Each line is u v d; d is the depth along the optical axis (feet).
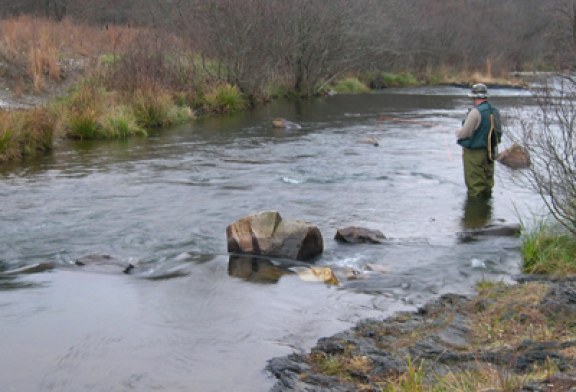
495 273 19.80
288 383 12.83
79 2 103.91
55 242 22.71
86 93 51.60
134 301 17.30
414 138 47.83
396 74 109.19
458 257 21.25
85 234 23.62
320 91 88.12
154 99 54.75
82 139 46.44
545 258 20.07
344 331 15.35
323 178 33.65
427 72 114.32
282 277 19.29
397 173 35.14
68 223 24.97
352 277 19.36
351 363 13.60
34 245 22.36
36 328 15.47
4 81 58.23
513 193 30.71
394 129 52.80
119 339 14.89
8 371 13.34
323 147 43.52
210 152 41.32
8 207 27.27
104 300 17.34
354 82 97.50
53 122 43.34
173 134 49.75
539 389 11.28
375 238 23.07
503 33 125.18
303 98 83.76
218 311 16.65
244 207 27.55
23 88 58.03
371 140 45.14
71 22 91.97
